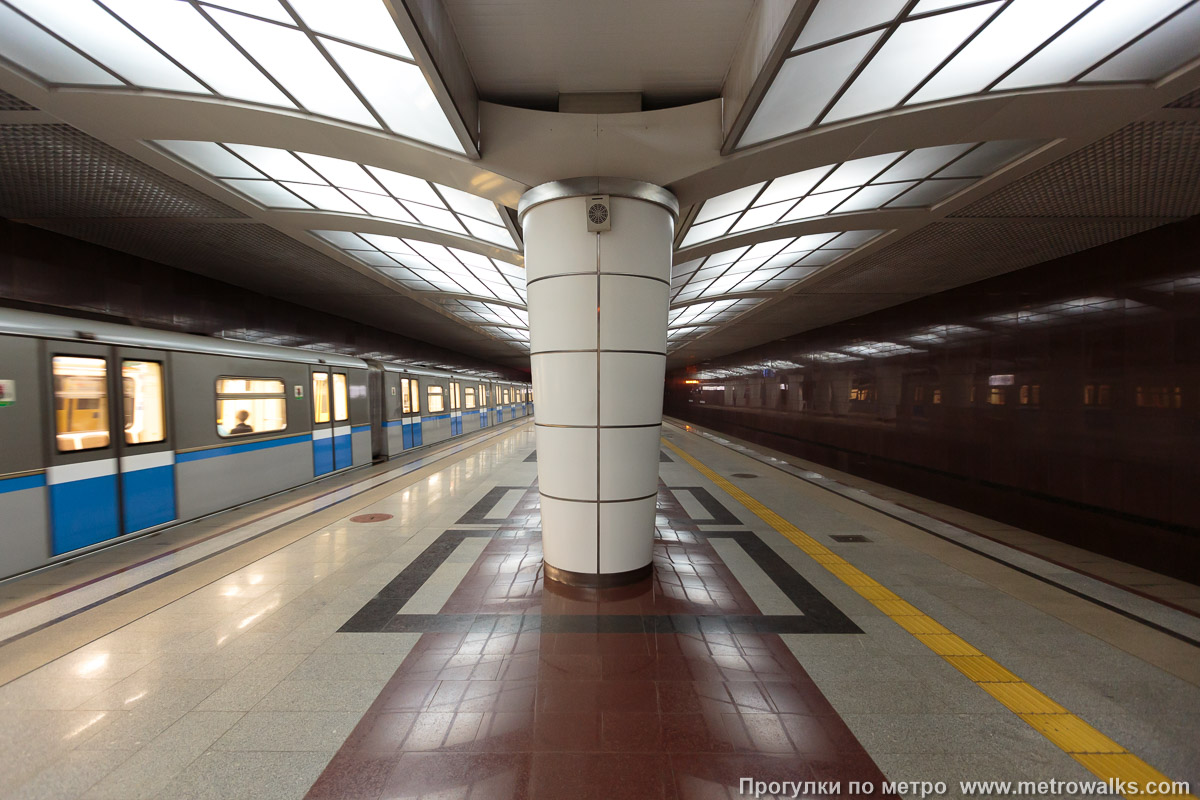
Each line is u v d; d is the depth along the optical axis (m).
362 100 3.75
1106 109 3.85
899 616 3.95
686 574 4.84
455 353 25.44
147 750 2.44
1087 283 7.15
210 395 7.07
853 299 11.68
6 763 2.35
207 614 3.92
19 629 3.67
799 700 2.86
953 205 5.72
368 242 7.43
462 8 3.34
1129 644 3.54
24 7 2.84
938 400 10.55
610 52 3.85
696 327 17.59
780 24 2.88
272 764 2.35
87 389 5.38
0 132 4.12
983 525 8.61
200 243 7.20
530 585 4.52
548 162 4.38
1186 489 5.84
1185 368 5.88
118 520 5.70
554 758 2.39
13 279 6.29
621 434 4.46
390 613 3.94
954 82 3.60
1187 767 2.36
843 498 8.47
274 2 2.79
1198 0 2.80
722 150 4.31
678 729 2.60
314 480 9.62
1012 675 3.13
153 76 3.51
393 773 2.29
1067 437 7.43
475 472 10.70
